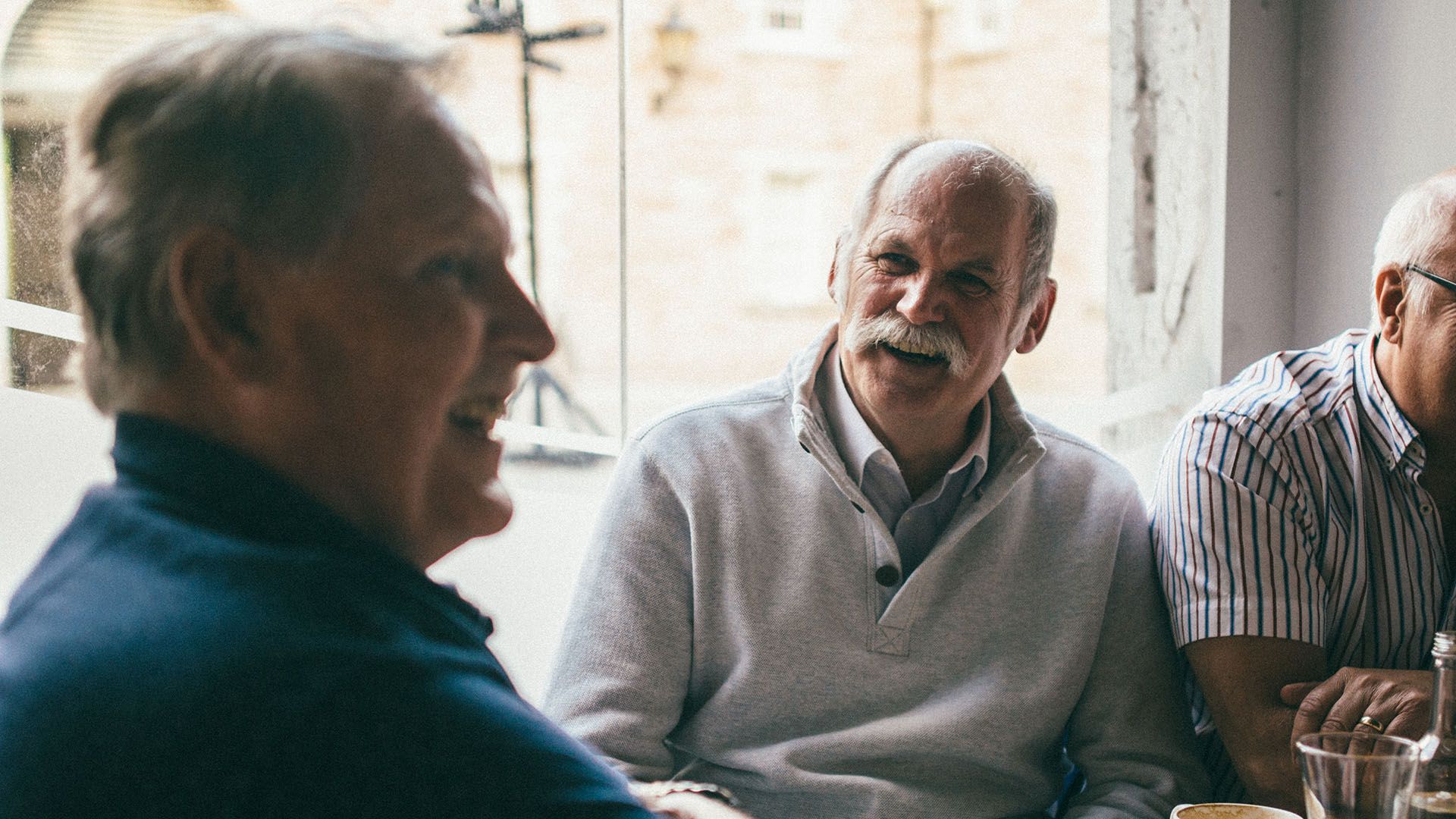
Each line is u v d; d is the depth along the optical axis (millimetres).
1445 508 1223
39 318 1479
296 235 470
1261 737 1117
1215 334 1777
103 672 429
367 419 502
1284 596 1143
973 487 1203
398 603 487
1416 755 823
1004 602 1195
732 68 16312
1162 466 1271
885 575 1165
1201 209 1804
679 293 16547
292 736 429
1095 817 1141
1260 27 1718
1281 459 1192
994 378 1197
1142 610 1232
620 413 2318
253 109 465
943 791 1143
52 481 1516
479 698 473
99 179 476
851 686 1153
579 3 2217
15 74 1409
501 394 570
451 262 516
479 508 570
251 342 479
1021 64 16031
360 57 496
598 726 1095
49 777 420
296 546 475
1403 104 1623
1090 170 15703
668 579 1166
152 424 488
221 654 430
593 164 8422
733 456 1203
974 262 1142
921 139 1236
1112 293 2037
